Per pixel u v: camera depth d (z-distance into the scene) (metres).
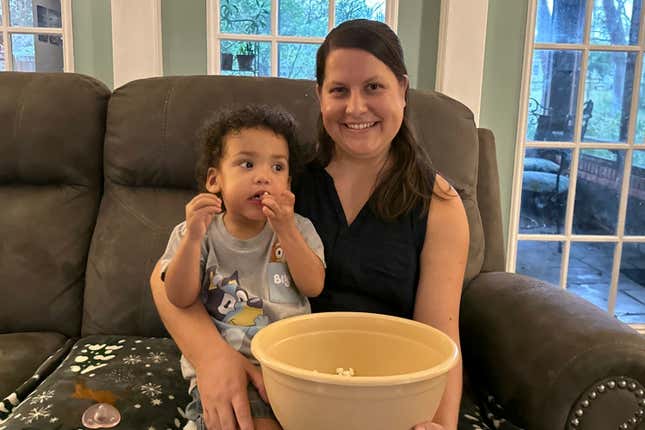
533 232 2.32
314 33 2.17
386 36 1.02
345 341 0.90
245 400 0.90
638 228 2.32
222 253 1.05
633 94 2.21
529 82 2.18
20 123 1.45
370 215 1.09
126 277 1.38
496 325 1.16
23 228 1.44
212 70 2.15
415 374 0.69
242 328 1.02
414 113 1.43
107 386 1.09
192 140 1.42
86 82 1.51
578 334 0.99
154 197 1.46
